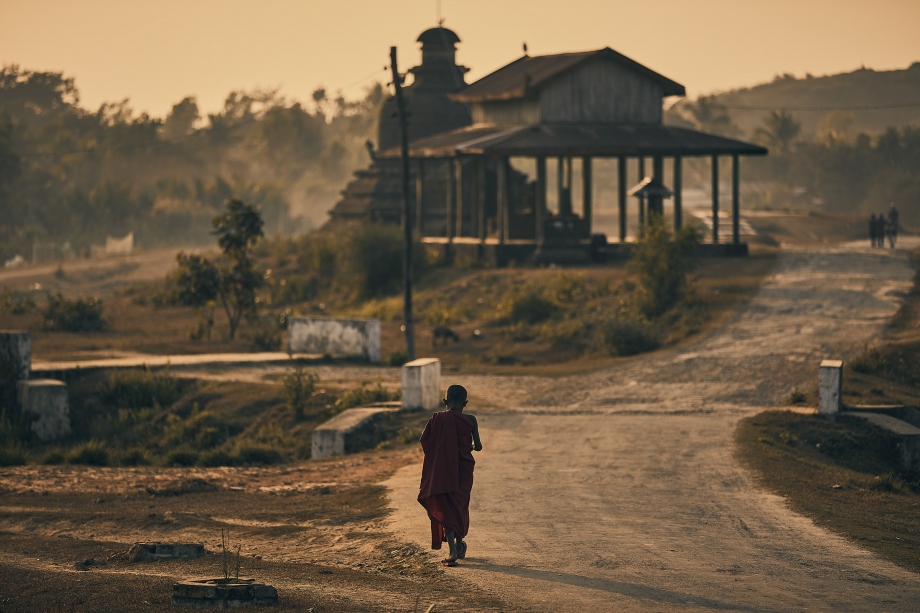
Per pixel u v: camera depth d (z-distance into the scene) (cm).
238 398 6906
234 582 2323
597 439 5184
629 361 7794
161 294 13875
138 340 9962
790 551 2928
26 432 6675
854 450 5334
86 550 2956
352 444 5594
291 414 6556
